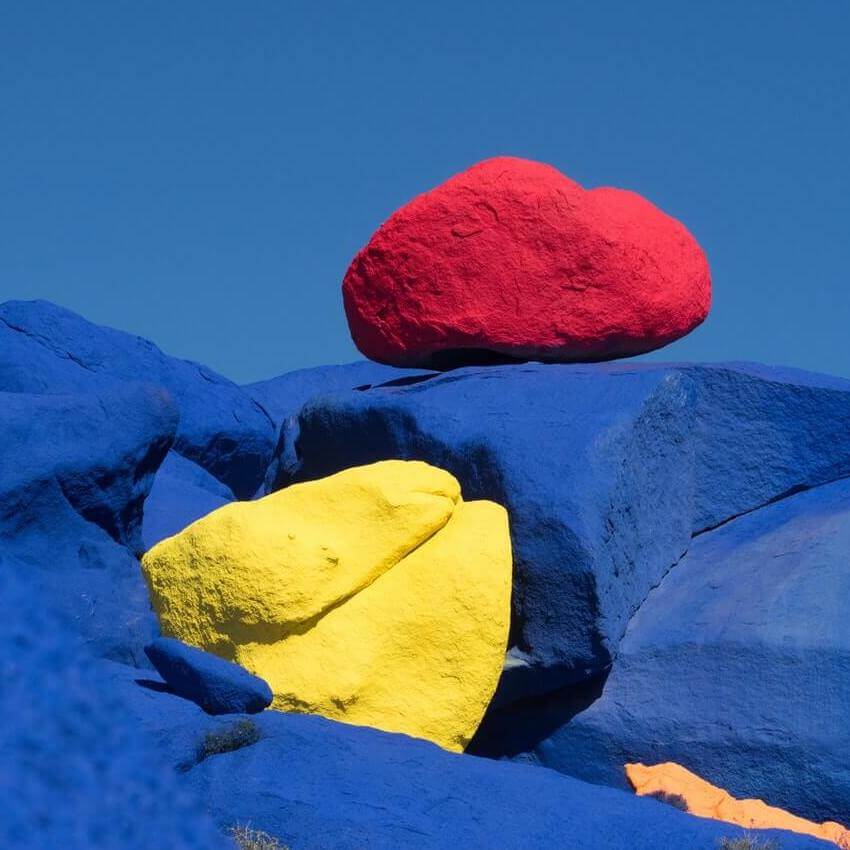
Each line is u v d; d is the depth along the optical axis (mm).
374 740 16094
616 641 19031
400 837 13891
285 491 18828
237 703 15617
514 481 19141
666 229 23125
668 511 20359
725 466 21031
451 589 18219
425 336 22422
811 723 17609
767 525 20484
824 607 18172
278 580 17578
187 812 13742
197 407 27844
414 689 18031
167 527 22188
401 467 19047
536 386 20734
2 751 13172
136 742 14164
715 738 18109
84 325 27734
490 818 14555
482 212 22016
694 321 23219
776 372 21453
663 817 14961
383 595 18172
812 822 17453
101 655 18297
